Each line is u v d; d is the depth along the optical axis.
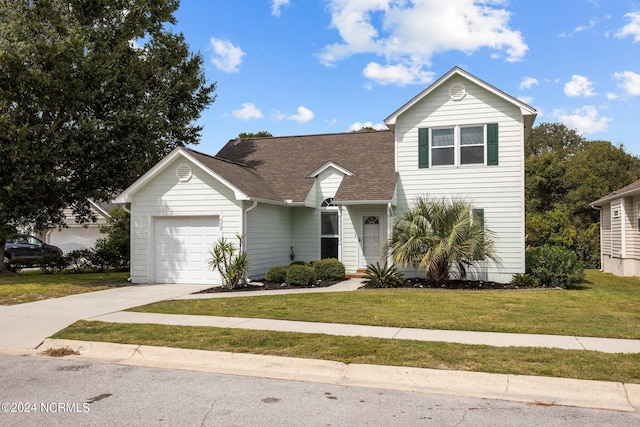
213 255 15.38
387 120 17.44
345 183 17.95
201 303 12.09
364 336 8.37
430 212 15.38
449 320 9.68
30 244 27.98
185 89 22.80
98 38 19.25
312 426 4.96
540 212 32.59
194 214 16.47
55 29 17.48
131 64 20.00
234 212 16.09
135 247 17.06
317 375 6.86
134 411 5.40
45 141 18.16
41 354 8.15
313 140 22.55
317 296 12.97
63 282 16.98
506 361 6.85
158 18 22.39
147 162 20.72
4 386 6.34
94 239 30.88
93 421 5.10
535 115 16.27
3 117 16.11
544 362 6.78
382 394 5.98
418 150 17.33
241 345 7.93
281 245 18.70
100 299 12.95
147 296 13.52
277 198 17.84
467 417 5.20
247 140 23.73
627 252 20.12
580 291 14.29
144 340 8.38
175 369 7.18
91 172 19.75
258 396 5.91
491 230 16.47
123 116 18.73
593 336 8.30
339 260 17.44
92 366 7.36
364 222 18.11
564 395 5.95
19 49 16.14
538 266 15.66
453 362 6.86
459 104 16.94
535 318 9.86
